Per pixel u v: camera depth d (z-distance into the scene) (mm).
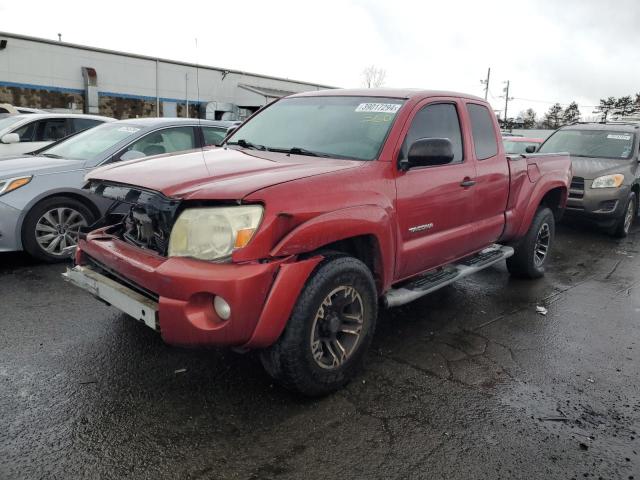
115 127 6523
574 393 3463
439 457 2725
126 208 4559
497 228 4902
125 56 30719
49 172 5508
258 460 2635
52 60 27953
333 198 3117
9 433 2754
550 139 10156
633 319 4914
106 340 3871
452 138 4324
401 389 3396
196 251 2801
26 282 5023
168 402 3113
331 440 2820
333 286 3082
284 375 3029
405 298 3812
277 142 4129
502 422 3072
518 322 4699
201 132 6895
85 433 2787
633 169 8734
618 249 8039
